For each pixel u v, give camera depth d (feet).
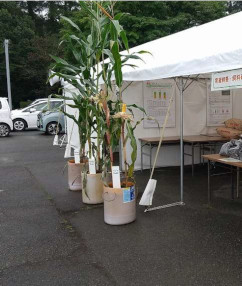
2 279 9.02
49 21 114.93
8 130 45.42
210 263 9.60
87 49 14.34
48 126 46.62
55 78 23.68
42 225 12.91
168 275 9.01
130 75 15.42
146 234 11.77
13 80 92.38
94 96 13.91
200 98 22.74
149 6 45.70
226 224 12.54
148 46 18.98
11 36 89.97
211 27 15.81
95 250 10.62
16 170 23.71
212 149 23.39
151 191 13.97
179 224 12.63
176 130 22.26
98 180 15.07
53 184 19.33
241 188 17.49
